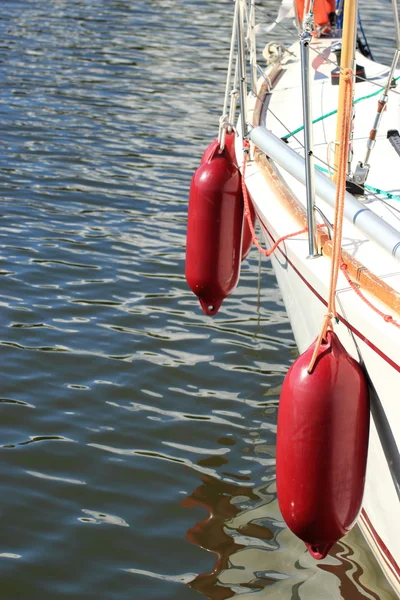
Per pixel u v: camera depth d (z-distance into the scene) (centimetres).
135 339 560
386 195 359
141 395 499
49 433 459
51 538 384
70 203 782
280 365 540
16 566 366
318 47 540
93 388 502
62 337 555
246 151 440
